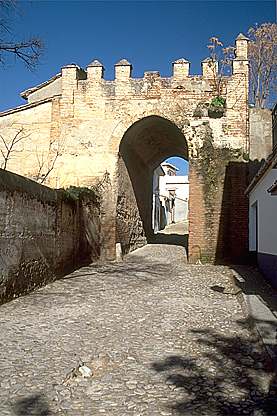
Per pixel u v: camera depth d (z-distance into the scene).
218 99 17.61
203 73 17.98
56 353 6.49
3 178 9.81
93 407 4.73
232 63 17.89
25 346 6.81
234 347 6.85
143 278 13.75
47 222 12.66
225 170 17.27
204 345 6.95
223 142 17.44
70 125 18.64
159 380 5.50
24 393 5.06
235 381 5.47
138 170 22.36
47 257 12.66
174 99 18.02
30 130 18.97
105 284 12.71
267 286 11.83
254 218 16.77
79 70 19.17
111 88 18.55
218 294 11.24
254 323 7.84
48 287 12.16
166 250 21.36
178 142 20.88
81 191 15.85
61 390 5.17
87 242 16.66
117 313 9.15
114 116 18.39
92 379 5.54
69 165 18.47
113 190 18.16
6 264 10.01
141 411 4.63
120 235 18.84
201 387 5.29
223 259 16.89
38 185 11.95
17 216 10.60
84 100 18.66
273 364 5.70
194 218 17.22
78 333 7.60
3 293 9.84
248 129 17.56
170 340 7.22
